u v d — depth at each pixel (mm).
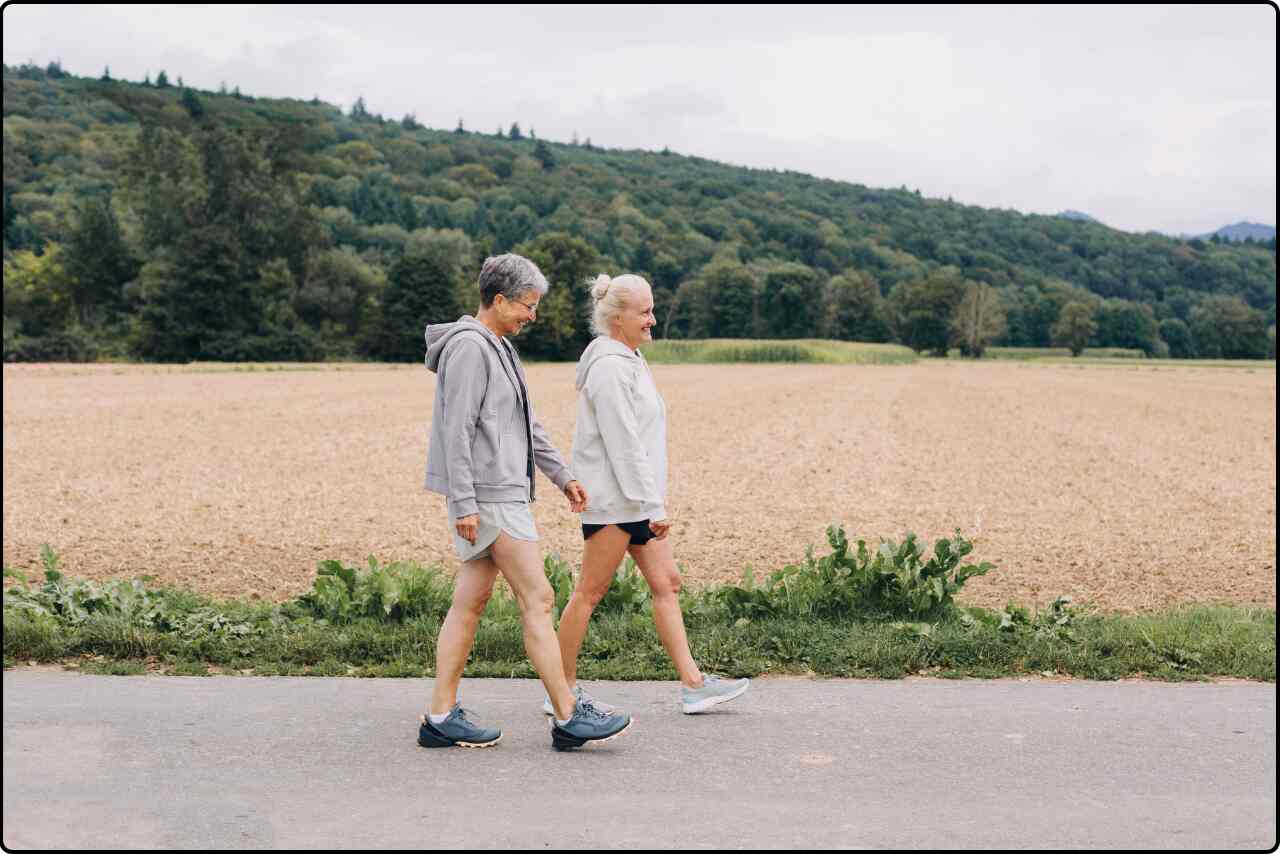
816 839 3584
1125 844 3566
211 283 93000
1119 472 19156
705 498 14953
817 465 19609
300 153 102500
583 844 3527
